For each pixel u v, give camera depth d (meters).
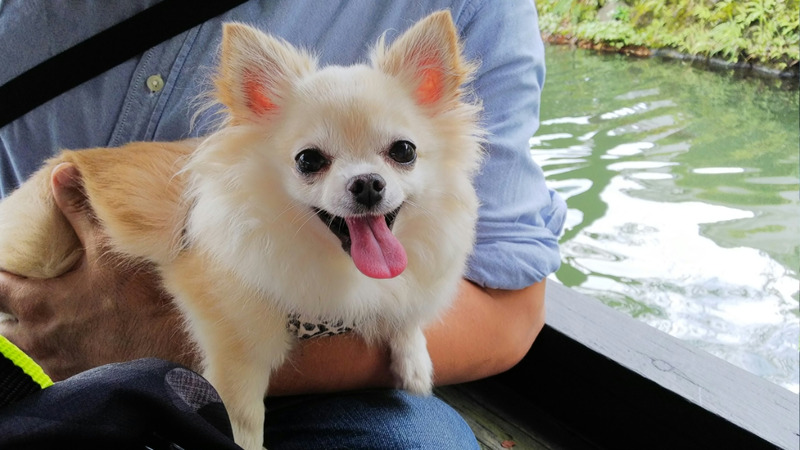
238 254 0.97
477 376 1.37
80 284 1.10
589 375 1.54
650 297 2.20
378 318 1.12
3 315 1.21
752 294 2.20
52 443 0.57
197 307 1.03
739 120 3.03
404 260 0.90
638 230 2.59
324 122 0.92
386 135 0.93
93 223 1.12
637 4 3.30
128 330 1.11
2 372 0.59
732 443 1.28
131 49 1.13
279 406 1.31
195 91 1.17
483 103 1.31
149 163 1.11
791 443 1.20
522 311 1.37
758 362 1.88
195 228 1.01
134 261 1.09
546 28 3.65
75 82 1.14
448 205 1.03
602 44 3.47
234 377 1.04
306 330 1.07
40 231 1.14
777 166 2.94
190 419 0.65
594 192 2.86
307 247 0.97
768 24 2.82
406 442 1.16
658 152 3.15
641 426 1.46
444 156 1.02
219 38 1.15
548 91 3.62
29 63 1.12
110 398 0.61
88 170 1.11
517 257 1.30
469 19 1.32
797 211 2.62
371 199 0.89
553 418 1.67
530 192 1.35
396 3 1.28
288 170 0.94
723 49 3.00
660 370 1.42
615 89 3.42
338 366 1.18
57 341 1.14
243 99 0.97
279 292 0.99
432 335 1.26
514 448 1.56
